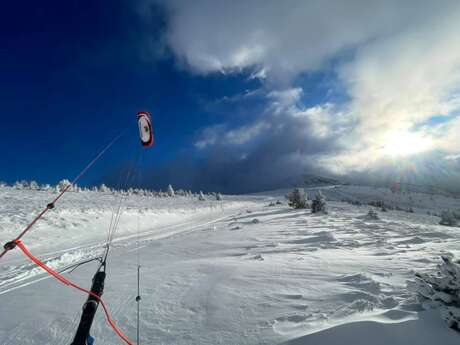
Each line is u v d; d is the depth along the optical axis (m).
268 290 4.20
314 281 4.52
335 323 2.88
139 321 3.51
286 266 5.75
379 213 33.78
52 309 4.23
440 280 3.02
